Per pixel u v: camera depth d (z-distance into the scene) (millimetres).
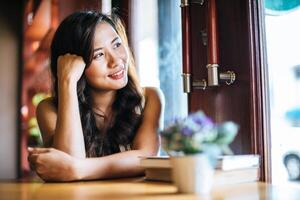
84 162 1087
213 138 751
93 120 1405
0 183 1057
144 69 1834
